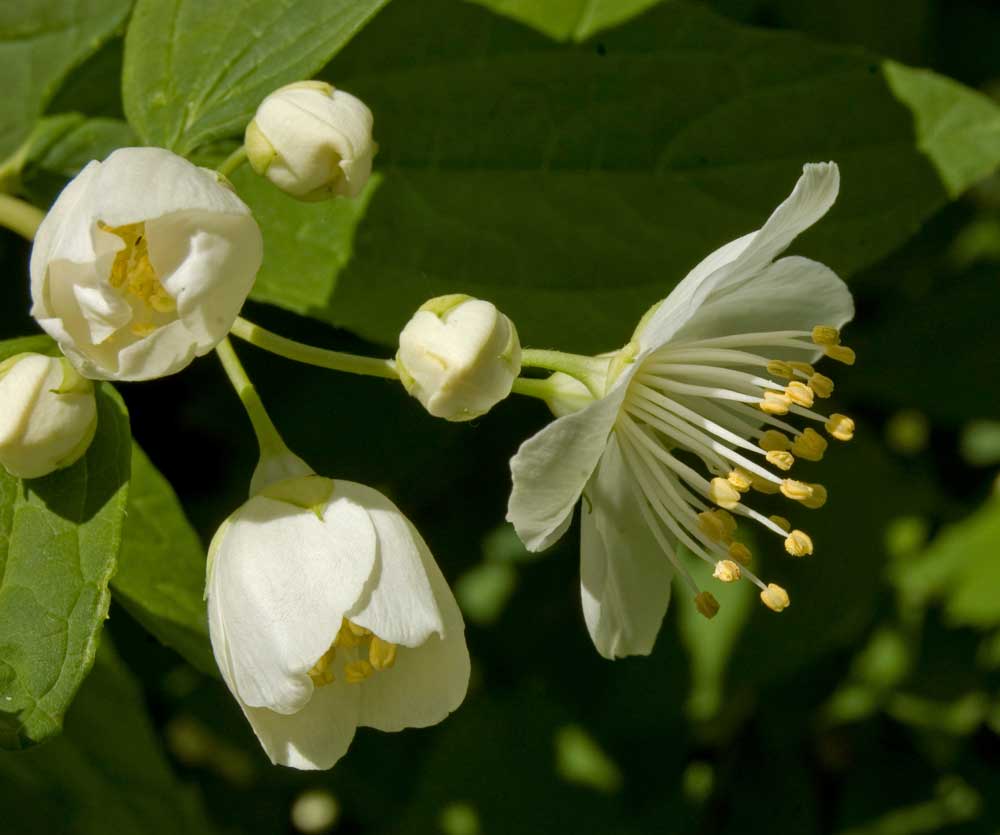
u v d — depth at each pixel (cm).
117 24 35
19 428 32
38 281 31
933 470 40
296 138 33
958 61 40
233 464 39
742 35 36
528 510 32
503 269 36
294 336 38
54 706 31
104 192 31
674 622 38
